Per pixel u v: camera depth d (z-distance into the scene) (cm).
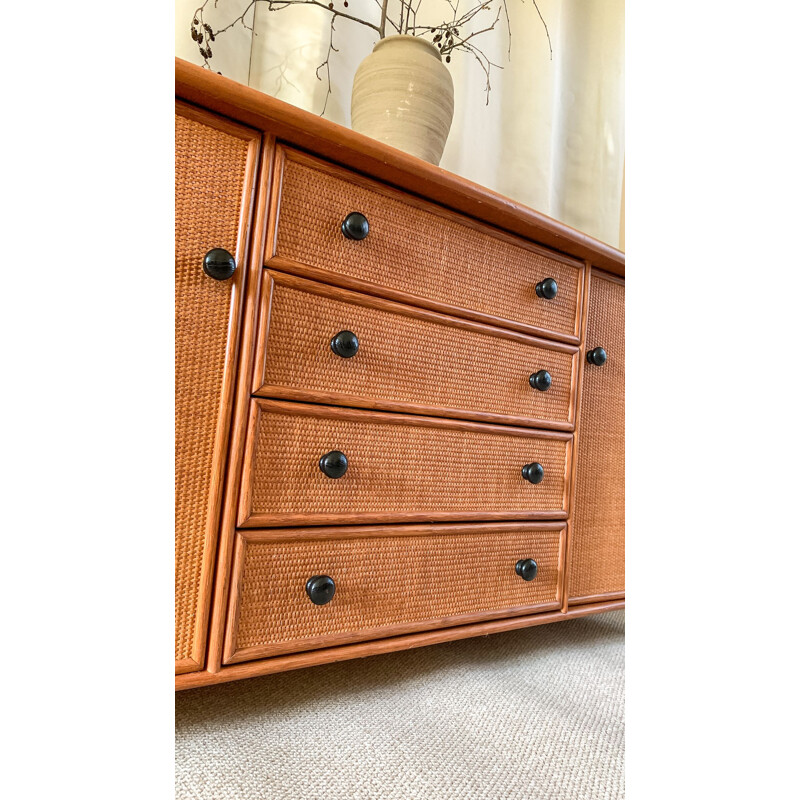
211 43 104
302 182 66
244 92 58
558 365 93
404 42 95
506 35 143
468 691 76
